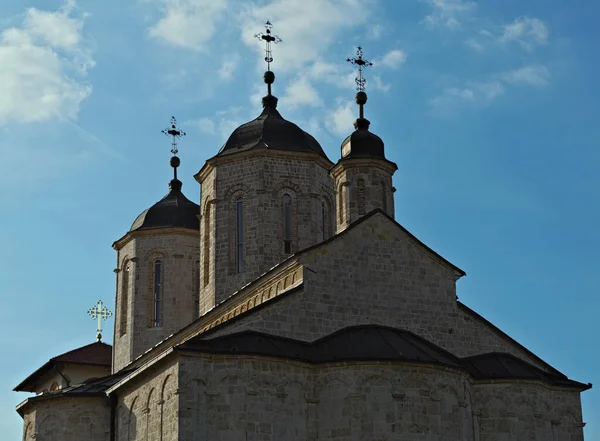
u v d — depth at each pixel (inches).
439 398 1681.8
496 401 1843.0
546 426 1875.0
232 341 1681.8
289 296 1764.3
